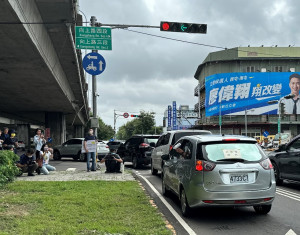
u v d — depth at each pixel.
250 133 57.69
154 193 9.42
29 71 18.39
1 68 17.67
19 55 15.11
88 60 13.88
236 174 6.27
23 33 12.27
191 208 6.63
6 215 6.03
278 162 10.94
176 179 7.43
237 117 57.69
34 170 12.99
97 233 5.16
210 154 6.41
